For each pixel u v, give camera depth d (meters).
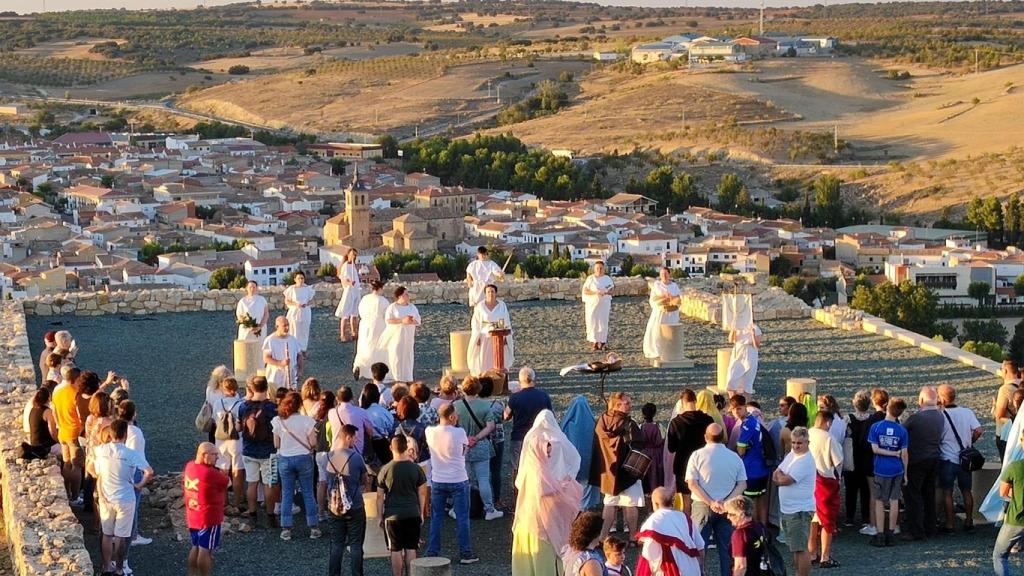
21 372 34.34
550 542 22.02
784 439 25.12
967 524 26.52
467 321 44.41
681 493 25.09
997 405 27.88
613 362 31.28
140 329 43.38
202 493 23.11
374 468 25.69
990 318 161.62
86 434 25.56
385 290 47.16
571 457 22.33
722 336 42.44
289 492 25.64
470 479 27.09
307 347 41.03
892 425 25.41
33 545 21.81
